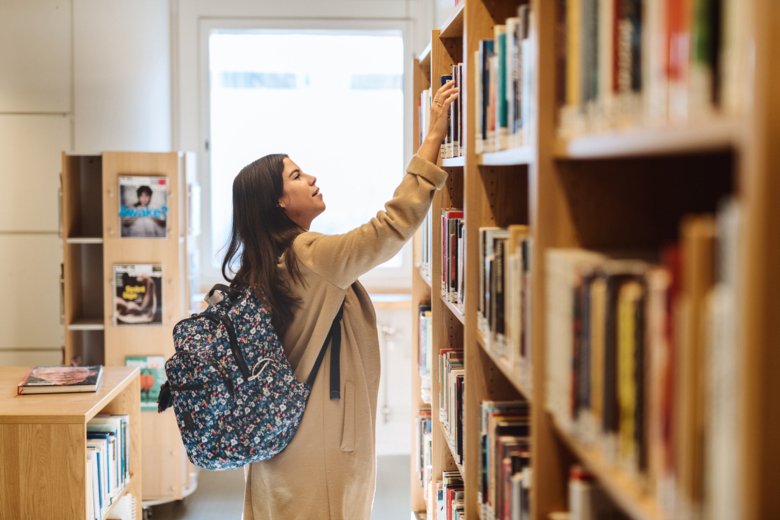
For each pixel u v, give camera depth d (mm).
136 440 3617
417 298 3713
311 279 2611
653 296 936
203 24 5191
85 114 4844
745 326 750
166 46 5086
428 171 2492
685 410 843
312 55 5297
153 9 4945
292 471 2648
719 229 804
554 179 1344
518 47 1659
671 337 893
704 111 841
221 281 5359
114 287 4230
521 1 2180
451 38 2934
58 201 4883
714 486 813
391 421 5285
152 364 4254
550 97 1343
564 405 1260
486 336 1968
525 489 1641
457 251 2568
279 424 2582
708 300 820
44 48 4824
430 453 3324
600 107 1128
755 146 740
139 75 4898
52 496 2811
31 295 4926
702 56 843
